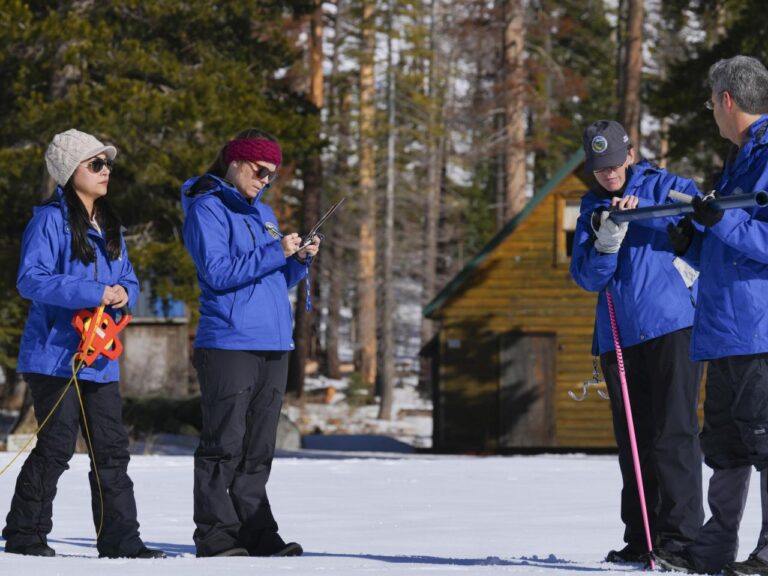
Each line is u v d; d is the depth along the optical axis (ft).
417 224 273.75
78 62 103.86
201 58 115.44
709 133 116.37
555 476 57.72
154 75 111.45
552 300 139.54
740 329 24.17
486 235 276.41
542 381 139.44
